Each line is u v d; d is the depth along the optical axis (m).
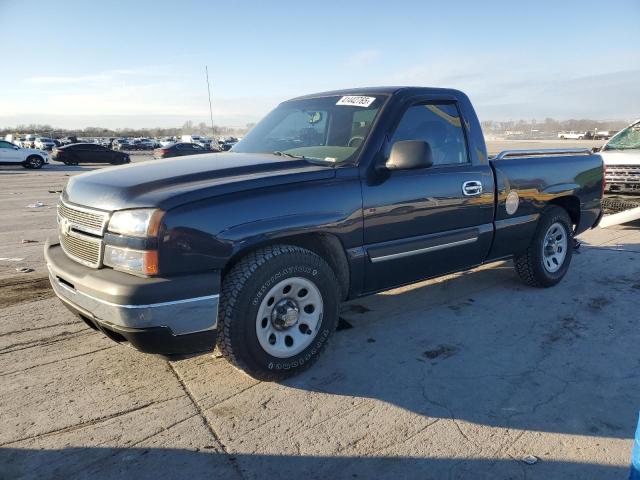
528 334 4.07
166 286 2.72
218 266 2.89
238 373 3.43
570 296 4.97
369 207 3.50
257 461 2.55
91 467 2.49
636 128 9.50
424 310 4.60
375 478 2.43
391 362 3.60
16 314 4.41
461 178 4.07
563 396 3.15
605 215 8.12
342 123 3.91
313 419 2.91
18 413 2.92
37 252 6.71
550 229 5.04
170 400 3.10
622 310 4.60
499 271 5.83
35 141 55.81
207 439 2.72
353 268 3.52
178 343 2.87
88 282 2.86
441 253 4.04
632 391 3.21
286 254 3.11
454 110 4.21
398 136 3.77
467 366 3.54
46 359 3.59
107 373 3.41
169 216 2.75
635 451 1.93
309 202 3.22
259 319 3.08
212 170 3.26
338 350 3.78
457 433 2.78
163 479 2.41
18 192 14.57
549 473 2.46
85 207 3.07
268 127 4.52
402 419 2.91
